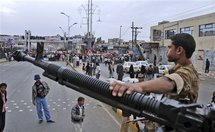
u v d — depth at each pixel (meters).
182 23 64.12
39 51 1.71
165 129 1.19
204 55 54.03
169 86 1.46
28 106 18.31
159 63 60.34
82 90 1.38
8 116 15.55
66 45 108.88
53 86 28.92
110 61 46.44
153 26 79.00
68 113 16.52
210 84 33.38
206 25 55.75
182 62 1.75
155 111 1.19
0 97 11.72
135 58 70.50
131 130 9.45
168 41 1.86
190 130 1.10
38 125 13.77
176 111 1.13
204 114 1.08
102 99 1.32
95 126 13.59
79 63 62.56
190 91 1.62
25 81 34.38
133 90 1.26
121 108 1.26
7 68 57.00
